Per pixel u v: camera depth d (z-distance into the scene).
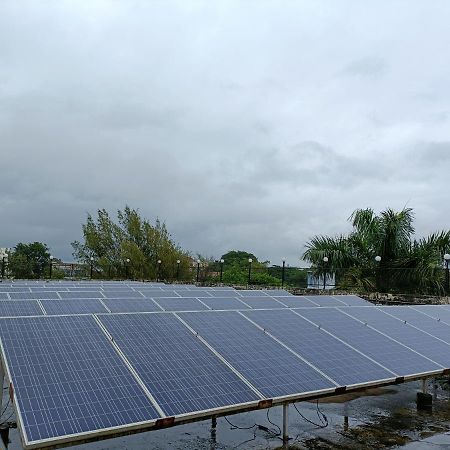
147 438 8.15
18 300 13.40
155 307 14.41
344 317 11.47
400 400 10.75
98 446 7.76
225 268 54.31
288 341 8.91
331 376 7.92
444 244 27.27
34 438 5.06
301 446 7.88
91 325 7.71
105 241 56.53
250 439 8.18
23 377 5.98
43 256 64.00
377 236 28.84
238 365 7.51
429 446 7.95
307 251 30.89
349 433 8.55
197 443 7.98
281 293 23.50
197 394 6.52
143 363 6.95
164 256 53.81
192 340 8.02
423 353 10.18
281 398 6.91
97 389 6.11
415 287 26.66
